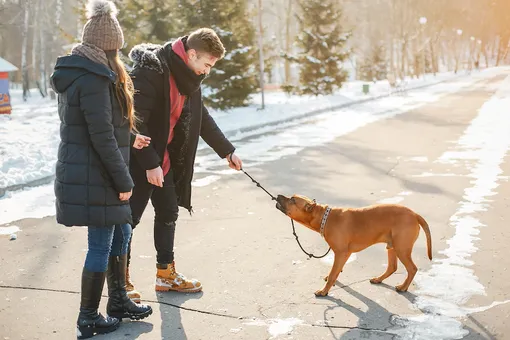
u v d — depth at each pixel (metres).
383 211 4.21
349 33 27.83
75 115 3.35
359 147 11.85
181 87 4.03
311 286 4.51
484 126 14.59
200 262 5.11
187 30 19.27
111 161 3.35
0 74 17.83
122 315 3.82
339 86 27.86
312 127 15.85
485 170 8.91
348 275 4.73
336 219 4.24
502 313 3.92
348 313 3.99
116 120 3.44
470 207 6.74
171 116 4.14
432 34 75.88
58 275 4.78
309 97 26.47
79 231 6.05
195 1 19.50
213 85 19.38
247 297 4.31
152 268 4.95
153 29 18.58
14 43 52.16
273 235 5.89
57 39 41.34
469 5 94.12
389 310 4.02
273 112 19.06
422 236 5.69
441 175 8.69
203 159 10.61
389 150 11.34
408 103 24.14
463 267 4.81
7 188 7.79
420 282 4.51
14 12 37.44
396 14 64.38
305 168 9.62
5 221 6.43
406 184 8.17
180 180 4.34
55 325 3.84
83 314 3.64
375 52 58.78
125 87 3.47
